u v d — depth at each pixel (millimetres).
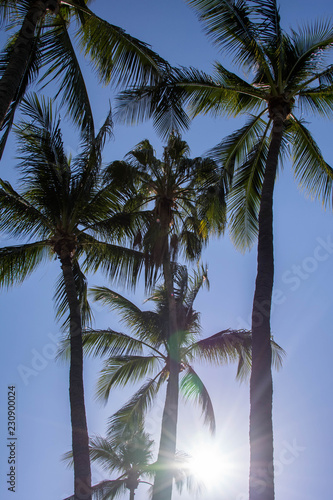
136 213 16375
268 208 12398
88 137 13742
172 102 14680
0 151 9719
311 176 15547
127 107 14633
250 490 9266
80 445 11898
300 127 15250
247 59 14445
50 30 12500
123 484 23625
